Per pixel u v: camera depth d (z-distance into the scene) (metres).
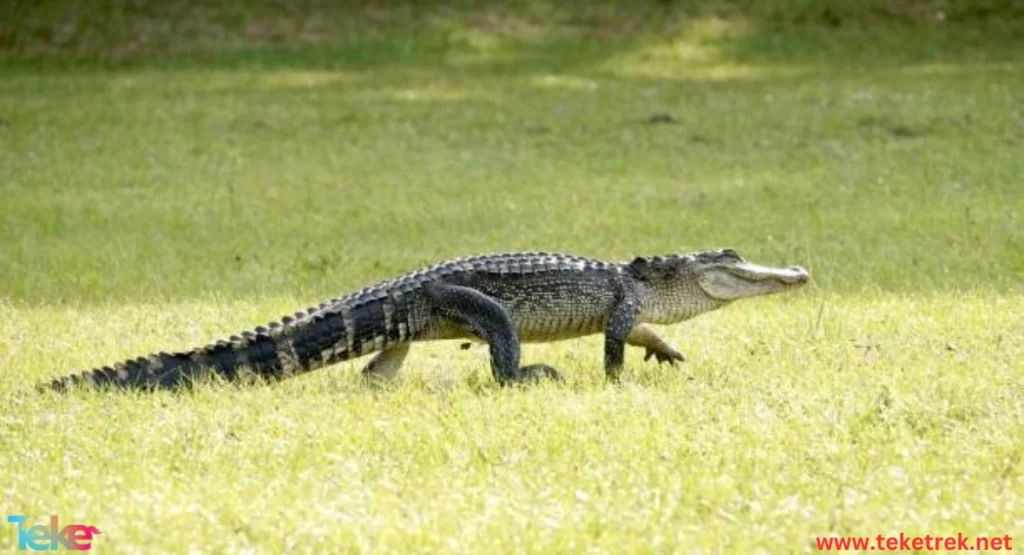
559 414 19.16
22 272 33.72
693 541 14.72
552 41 70.88
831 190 42.75
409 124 54.06
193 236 38.16
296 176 46.31
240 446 18.17
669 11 74.00
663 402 19.80
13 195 43.06
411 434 18.50
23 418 19.62
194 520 15.50
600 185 44.34
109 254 35.75
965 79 60.75
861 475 16.62
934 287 29.75
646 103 57.25
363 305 21.91
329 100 58.28
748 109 55.62
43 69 66.38
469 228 38.81
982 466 16.88
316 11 74.12
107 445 18.30
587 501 15.84
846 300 28.41
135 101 57.75
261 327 21.81
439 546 14.75
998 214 38.28
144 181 45.47
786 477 16.55
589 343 25.34
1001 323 25.03
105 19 72.00
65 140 51.09
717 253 23.78
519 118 54.81
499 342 21.91
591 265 22.89
